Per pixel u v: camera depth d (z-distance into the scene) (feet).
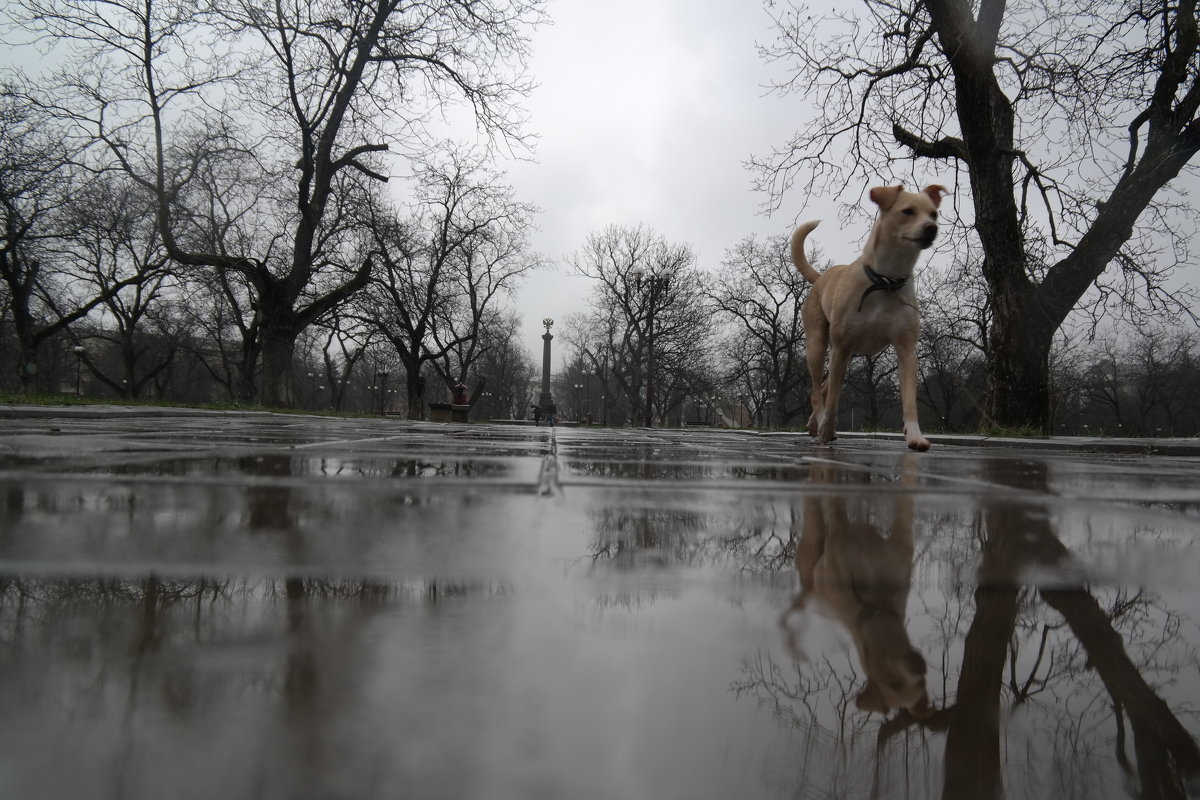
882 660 2.32
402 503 5.30
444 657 2.15
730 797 1.46
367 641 2.27
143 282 113.91
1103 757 1.77
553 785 1.47
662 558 3.67
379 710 1.77
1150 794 1.62
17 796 1.37
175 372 196.44
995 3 37.60
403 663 2.09
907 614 2.88
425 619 2.52
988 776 1.64
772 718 1.83
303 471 7.40
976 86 38.42
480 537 4.06
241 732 1.63
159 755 1.52
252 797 1.38
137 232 104.01
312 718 1.71
